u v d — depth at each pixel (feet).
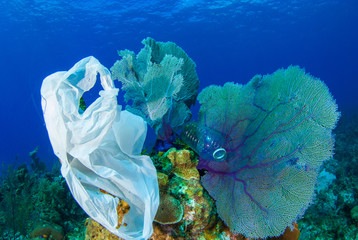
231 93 8.13
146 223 5.09
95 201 5.03
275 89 7.57
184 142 8.63
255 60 244.22
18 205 17.22
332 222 14.62
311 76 6.96
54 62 163.94
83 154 4.90
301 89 7.07
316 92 6.83
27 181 21.57
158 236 6.53
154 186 5.60
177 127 8.79
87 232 8.05
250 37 155.33
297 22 135.74
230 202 7.19
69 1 90.84
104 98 5.16
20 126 234.79
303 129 6.89
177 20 115.03
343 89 246.88
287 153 6.95
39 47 140.15
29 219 16.72
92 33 123.54
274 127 7.34
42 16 103.30
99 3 93.50
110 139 5.54
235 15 114.42
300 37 173.99
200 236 6.91
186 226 6.65
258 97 7.86
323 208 16.35
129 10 100.48
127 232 5.37
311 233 14.26
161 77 7.92
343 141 36.91
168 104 8.09
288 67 7.39
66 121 4.91
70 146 4.93
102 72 5.49
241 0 98.99
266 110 7.64
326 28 158.51
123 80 8.57
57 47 141.08
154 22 115.14
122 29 120.67
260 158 7.28
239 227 6.82
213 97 8.30
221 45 167.84
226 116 8.08
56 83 5.04
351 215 14.79
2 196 20.47
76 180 4.91
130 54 8.88
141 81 8.70
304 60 285.23
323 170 22.39
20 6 94.68
